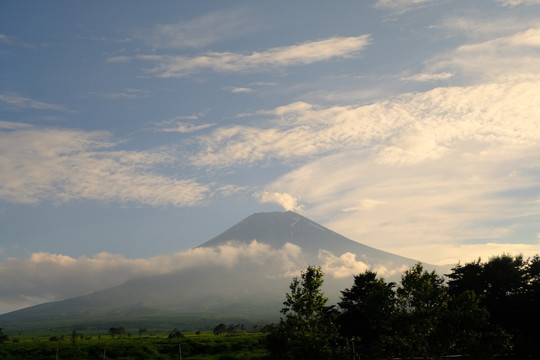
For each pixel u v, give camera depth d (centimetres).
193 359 10269
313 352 4241
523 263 7494
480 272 7406
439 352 4372
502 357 5706
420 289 4534
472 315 4291
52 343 14225
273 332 4453
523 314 6569
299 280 4603
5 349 11862
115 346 12269
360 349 5894
